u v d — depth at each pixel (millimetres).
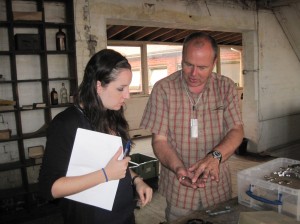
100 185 1087
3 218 3004
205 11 4359
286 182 1371
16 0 3164
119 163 1034
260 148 5336
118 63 1037
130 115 6672
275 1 4926
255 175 1474
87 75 1070
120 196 1186
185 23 4145
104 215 1126
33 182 3414
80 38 3326
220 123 1603
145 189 1272
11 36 2996
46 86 3248
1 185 3307
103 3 3424
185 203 1586
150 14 3789
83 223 1092
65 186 963
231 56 8602
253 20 5008
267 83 5371
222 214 1302
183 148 1594
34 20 3062
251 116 5293
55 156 996
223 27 4625
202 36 1400
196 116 1571
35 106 3172
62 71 3504
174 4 4012
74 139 1031
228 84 1608
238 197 1432
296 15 5090
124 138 1246
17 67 3291
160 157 1512
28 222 3041
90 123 1087
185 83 1559
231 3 4684
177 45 7301
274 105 5547
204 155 1595
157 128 1569
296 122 6070
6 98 3254
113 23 3795
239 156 5207
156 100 1585
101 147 1056
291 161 1605
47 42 3375
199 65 1390
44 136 3238
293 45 5730
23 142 3268
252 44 5109
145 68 6906
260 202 1336
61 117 1061
